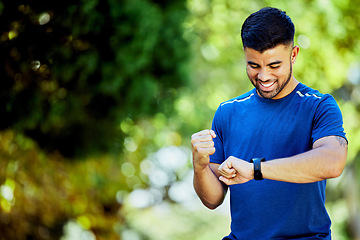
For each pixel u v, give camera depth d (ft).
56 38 19.08
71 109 22.35
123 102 24.29
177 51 27.14
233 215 10.55
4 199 22.99
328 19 33.81
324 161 9.04
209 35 40.14
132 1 21.75
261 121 10.33
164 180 42.55
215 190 10.55
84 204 27.40
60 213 26.71
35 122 20.81
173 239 68.49
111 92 23.21
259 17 9.43
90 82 22.27
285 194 9.98
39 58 19.19
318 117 9.85
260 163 9.16
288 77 9.65
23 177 23.36
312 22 34.65
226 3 38.70
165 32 26.53
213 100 43.34
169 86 28.04
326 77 35.47
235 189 10.40
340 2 33.53
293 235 10.03
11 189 23.17
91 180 26.71
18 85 19.74
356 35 34.06
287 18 9.50
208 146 9.89
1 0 17.48
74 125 24.00
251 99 10.61
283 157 10.09
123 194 31.27
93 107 23.98
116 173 28.58
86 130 24.59
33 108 20.35
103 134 25.25
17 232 23.98
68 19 18.83
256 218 10.17
